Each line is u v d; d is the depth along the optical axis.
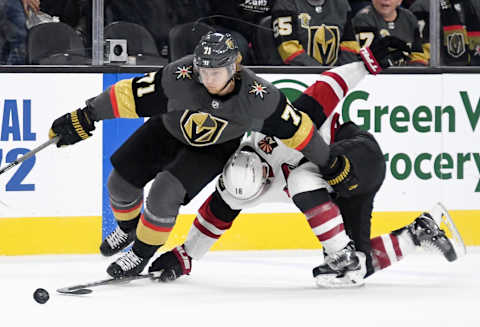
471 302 10.39
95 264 14.46
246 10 15.96
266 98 10.38
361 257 11.57
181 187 11.21
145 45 15.80
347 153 11.31
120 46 15.69
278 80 16.02
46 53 15.48
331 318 9.25
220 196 12.07
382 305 10.16
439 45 16.59
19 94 15.35
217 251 15.85
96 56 15.61
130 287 11.73
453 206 16.58
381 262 11.92
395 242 11.95
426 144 16.44
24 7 15.38
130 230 13.16
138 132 12.25
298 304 10.24
